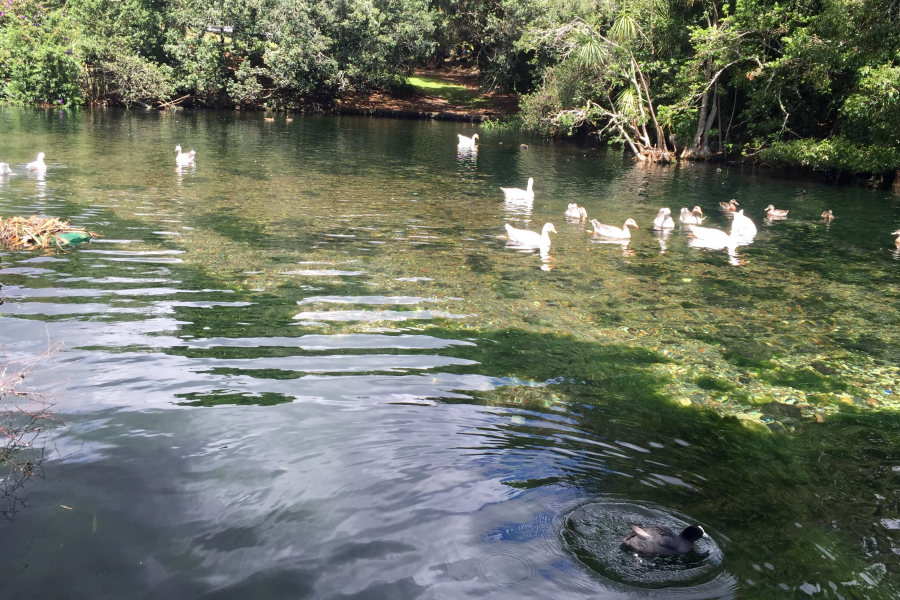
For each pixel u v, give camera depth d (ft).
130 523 14.23
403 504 15.33
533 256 41.91
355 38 169.27
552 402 21.43
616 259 42.57
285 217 49.08
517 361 24.77
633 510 15.58
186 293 30.27
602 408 21.29
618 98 120.06
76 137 93.04
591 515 15.26
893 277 41.04
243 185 62.39
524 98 142.41
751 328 30.45
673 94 113.50
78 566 12.83
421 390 21.62
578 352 26.20
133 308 27.78
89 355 22.70
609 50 114.21
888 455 19.39
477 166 89.10
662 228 54.03
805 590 13.20
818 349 28.17
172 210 49.08
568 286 35.58
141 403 19.65
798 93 95.66
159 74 154.71
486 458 17.58
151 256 36.32
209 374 21.90
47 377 20.88
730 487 17.07
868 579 13.67
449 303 31.24
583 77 122.01
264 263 36.24
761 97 95.14
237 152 87.66
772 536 15.02
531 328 28.58
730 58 98.02
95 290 29.84
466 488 16.11
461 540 14.12
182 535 13.89
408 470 16.78
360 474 16.49
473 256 40.88
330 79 167.53
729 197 72.64
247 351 24.03
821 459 18.95
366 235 44.88
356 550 13.67
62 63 144.36
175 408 19.47
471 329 27.91
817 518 15.88
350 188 64.90
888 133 81.15
